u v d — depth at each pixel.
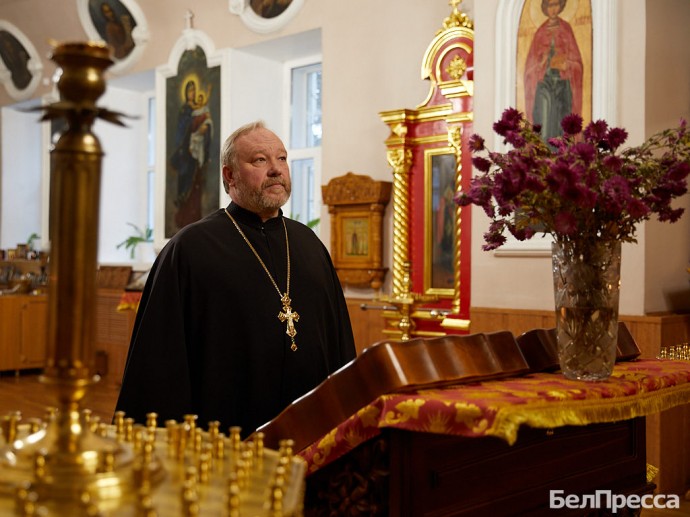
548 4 5.45
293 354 3.13
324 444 1.68
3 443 1.17
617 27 5.19
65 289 1.02
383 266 7.27
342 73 7.71
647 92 5.11
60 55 1.02
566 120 2.11
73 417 1.05
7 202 12.46
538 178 1.93
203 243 3.15
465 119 6.51
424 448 1.69
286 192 3.31
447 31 6.68
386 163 7.34
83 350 1.04
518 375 2.04
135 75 10.33
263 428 1.78
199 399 3.03
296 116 9.28
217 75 9.08
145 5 10.00
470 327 5.75
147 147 11.30
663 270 5.27
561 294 2.02
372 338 7.30
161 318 3.00
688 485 5.28
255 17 8.66
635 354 2.46
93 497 0.94
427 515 1.69
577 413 1.70
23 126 12.58
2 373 10.73
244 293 3.11
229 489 0.93
